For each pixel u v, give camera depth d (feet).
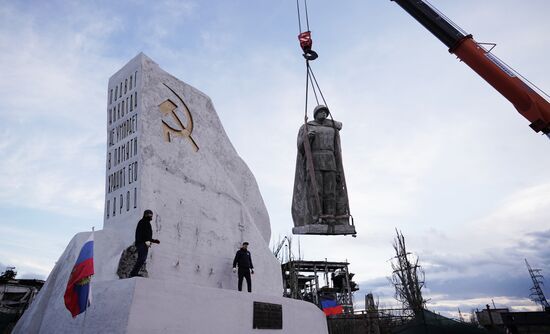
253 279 51.34
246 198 57.57
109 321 27.32
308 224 45.32
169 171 43.39
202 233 45.42
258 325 37.96
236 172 56.80
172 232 41.50
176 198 43.24
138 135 41.11
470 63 44.16
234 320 35.29
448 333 47.06
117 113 45.34
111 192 42.65
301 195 46.96
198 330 31.24
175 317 29.53
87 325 28.99
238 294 36.76
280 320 41.39
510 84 41.39
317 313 48.24
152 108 43.50
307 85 48.55
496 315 138.31
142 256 31.01
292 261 115.24
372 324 83.41
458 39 44.42
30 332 34.55
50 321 33.88
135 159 40.68
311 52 50.11
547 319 130.11
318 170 46.32
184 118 48.21
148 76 44.21
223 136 55.83
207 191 48.19
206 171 49.21
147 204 39.14
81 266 27.07
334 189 46.29
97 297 29.19
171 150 44.57
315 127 48.21
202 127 51.26
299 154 48.16
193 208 45.19
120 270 34.58
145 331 26.94
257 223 58.29
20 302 88.02
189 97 50.16
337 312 75.82
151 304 27.91
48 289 37.55
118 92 46.11
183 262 41.86
